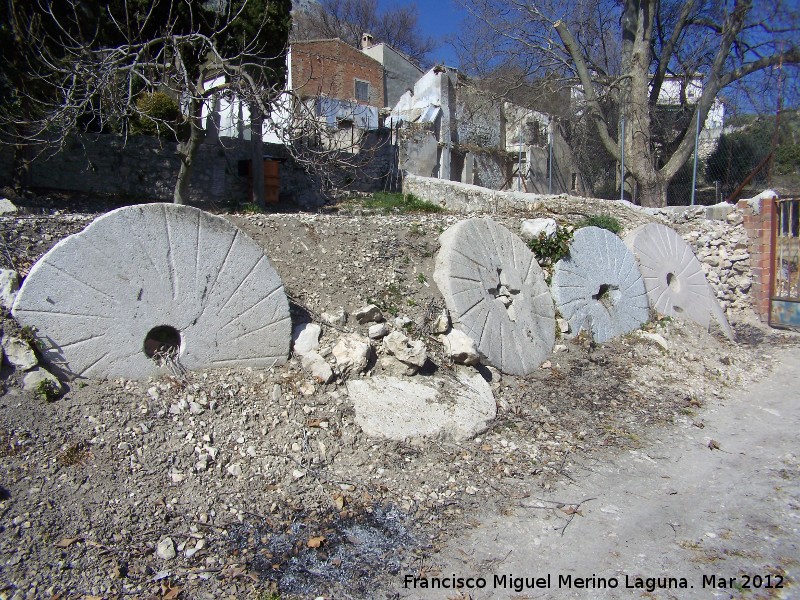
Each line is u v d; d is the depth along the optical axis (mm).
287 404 5297
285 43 13188
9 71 10828
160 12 11836
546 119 23781
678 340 9789
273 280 5715
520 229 9102
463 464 5410
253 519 4281
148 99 13016
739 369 9359
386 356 6125
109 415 4562
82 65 8891
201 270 5305
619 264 9617
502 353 7355
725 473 5816
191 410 4883
